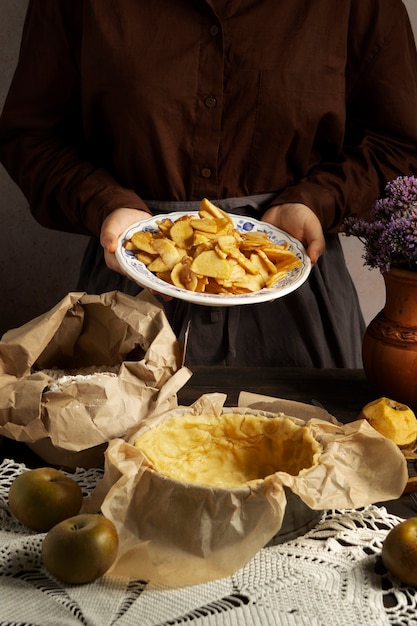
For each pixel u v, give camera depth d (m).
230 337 1.58
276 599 0.80
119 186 1.57
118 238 1.39
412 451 1.07
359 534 0.91
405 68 1.65
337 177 1.60
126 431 1.00
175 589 0.82
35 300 2.18
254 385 1.27
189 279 1.27
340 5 1.56
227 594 0.81
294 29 1.53
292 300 1.61
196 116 1.54
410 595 0.81
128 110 1.54
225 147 1.58
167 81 1.52
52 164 1.65
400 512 0.97
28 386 0.99
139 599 0.80
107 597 0.80
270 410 1.07
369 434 0.95
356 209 1.60
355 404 1.22
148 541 0.84
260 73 1.53
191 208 1.61
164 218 1.47
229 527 0.83
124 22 1.51
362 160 1.63
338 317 1.68
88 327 1.19
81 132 1.74
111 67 1.53
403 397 1.19
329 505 0.87
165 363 1.06
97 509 0.90
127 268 1.30
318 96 1.56
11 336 1.10
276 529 0.82
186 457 0.99
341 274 1.70
